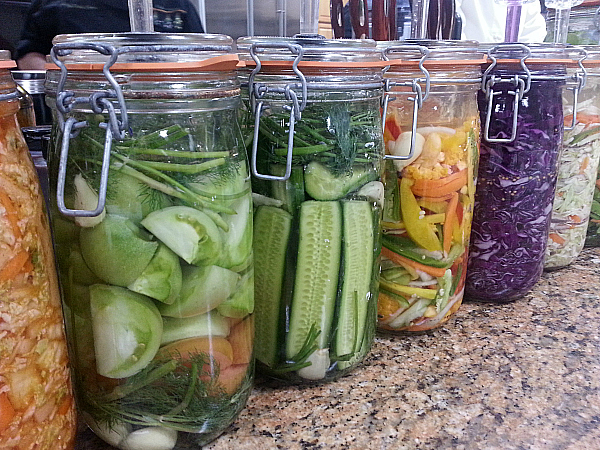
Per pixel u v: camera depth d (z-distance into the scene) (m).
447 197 0.58
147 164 0.37
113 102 0.35
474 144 0.60
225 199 0.40
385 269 0.61
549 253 0.84
